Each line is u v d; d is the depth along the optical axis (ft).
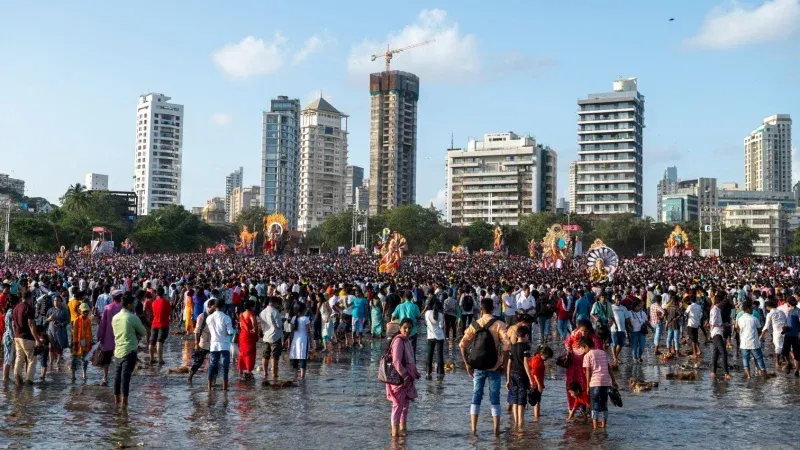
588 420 45.32
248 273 176.04
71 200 509.76
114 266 244.83
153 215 617.62
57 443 38.73
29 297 57.36
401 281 146.20
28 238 434.71
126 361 48.91
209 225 649.20
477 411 41.50
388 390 41.24
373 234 613.52
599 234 570.05
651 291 111.55
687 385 59.41
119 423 43.70
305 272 203.82
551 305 97.71
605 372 43.09
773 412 47.96
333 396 53.47
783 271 243.60
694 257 390.01
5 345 58.95
